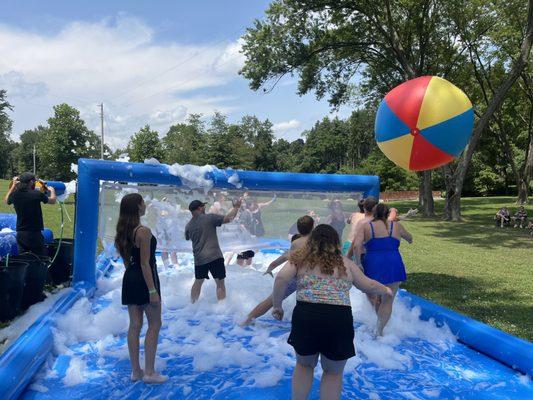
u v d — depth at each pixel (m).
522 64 20.22
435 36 24.17
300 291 3.35
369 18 22.36
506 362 4.57
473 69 26.33
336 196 8.23
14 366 3.74
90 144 41.81
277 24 22.48
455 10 22.38
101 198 7.43
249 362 4.54
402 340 5.23
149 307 3.99
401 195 50.84
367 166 56.03
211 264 6.29
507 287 8.14
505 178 50.00
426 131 5.93
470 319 5.38
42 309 5.56
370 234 5.18
